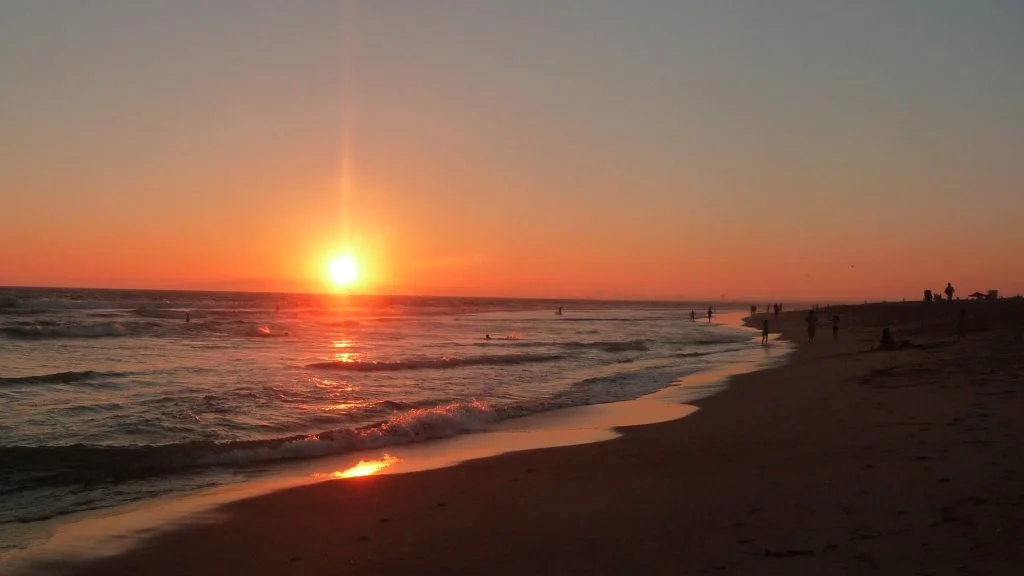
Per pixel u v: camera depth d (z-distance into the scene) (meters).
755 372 22.45
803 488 7.21
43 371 21.66
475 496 8.32
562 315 100.38
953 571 4.63
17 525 7.59
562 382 20.84
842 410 12.45
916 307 52.59
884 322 47.38
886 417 11.07
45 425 12.88
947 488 6.55
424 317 77.25
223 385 18.53
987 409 10.62
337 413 14.84
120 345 32.03
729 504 6.93
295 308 92.62
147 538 7.04
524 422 14.40
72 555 6.57
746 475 8.15
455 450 11.70
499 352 32.06
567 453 10.93
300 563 6.14
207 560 6.35
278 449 11.33
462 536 6.65
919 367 17.16
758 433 11.18
